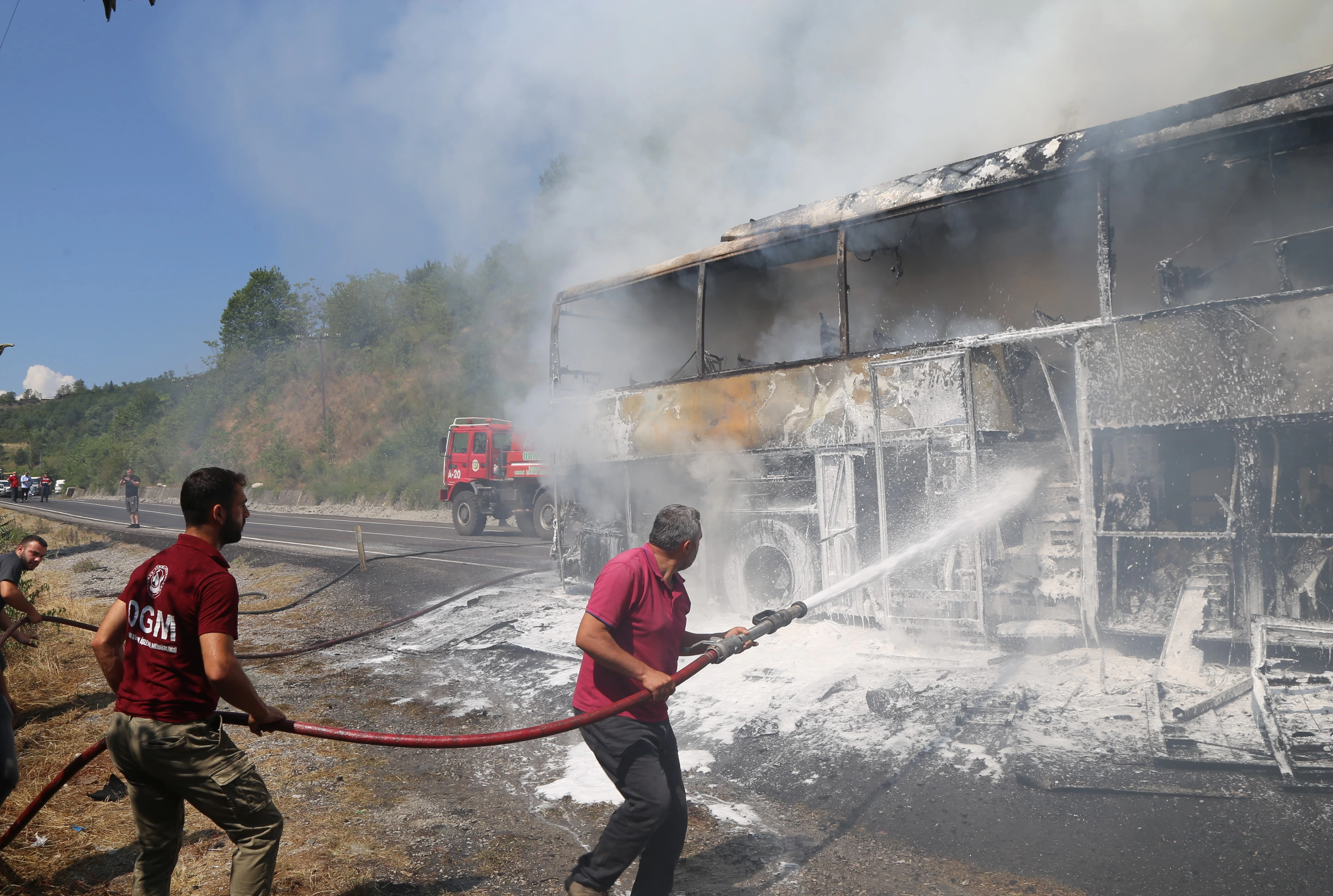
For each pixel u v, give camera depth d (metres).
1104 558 5.95
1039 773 4.26
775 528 8.05
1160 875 3.34
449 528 24.81
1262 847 3.40
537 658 7.79
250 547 19.03
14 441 128.12
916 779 4.46
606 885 2.98
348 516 33.31
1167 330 5.53
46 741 5.85
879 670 6.12
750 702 5.95
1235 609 5.33
